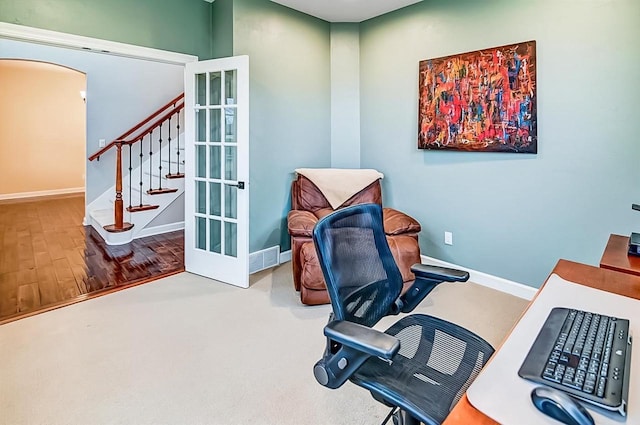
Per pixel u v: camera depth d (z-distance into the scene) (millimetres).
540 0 2721
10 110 6918
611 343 938
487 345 1376
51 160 7469
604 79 2477
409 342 1409
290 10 3734
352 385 1978
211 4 3611
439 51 3375
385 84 3863
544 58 2732
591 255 2637
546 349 933
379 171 4023
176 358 2215
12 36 2600
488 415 733
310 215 3371
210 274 3525
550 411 724
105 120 5266
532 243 2938
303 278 2875
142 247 4504
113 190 5512
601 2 2453
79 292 3158
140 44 3178
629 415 719
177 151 5688
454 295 3090
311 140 4074
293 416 1760
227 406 1821
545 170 2807
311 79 3996
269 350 2299
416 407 1082
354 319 1340
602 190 2547
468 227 3338
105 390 1932
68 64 4875
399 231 3070
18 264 3822
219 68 3297
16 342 2379
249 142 3529
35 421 1722
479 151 3156
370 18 3934
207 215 3551
